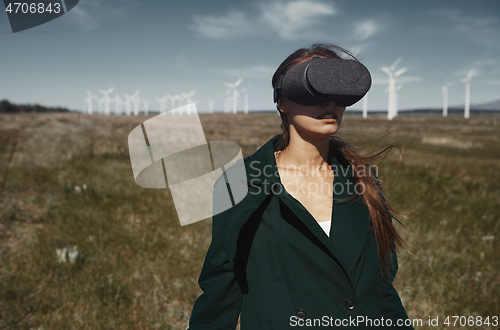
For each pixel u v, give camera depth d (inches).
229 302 41.6
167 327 114.3
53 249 169.2
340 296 35.6
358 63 34.0
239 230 35.4
